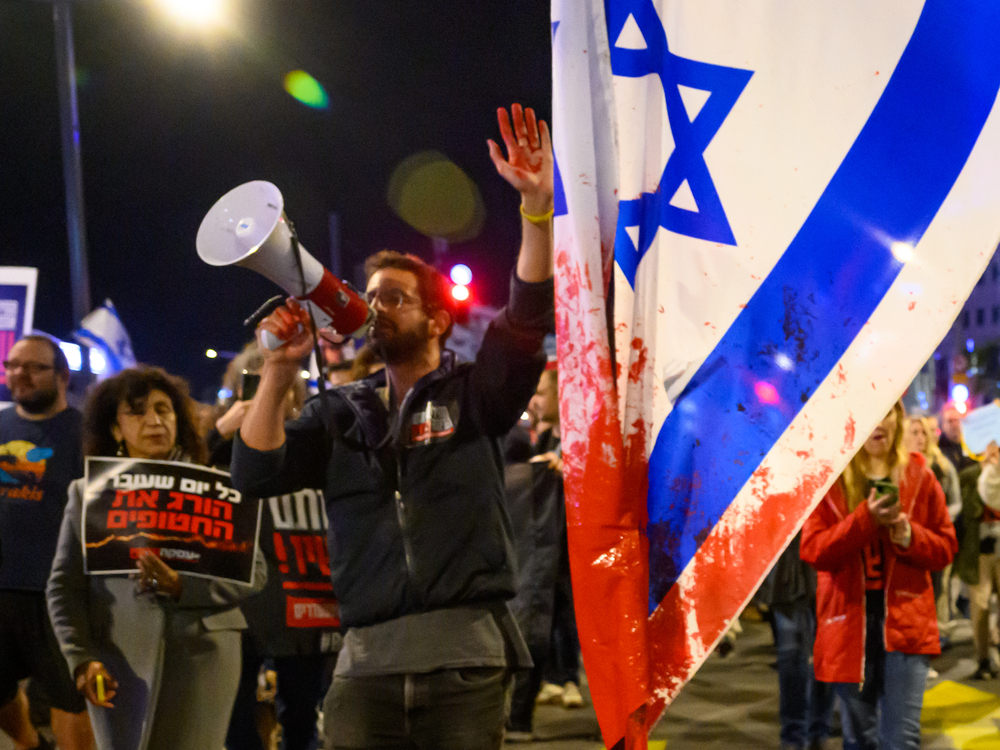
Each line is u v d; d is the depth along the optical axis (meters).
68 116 9.80
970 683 6.98
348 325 2.43
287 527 3.97
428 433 2.56
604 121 1.78
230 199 2.36
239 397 3.90
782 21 1.79
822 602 3.89
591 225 1.75
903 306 1.71
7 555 4.23
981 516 7.12
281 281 2.35
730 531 1.74
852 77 1.76
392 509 2.54
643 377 1.79
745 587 1.72
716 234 1.79
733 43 1.81
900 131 1.73
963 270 1.69
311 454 2.64
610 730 1.67
